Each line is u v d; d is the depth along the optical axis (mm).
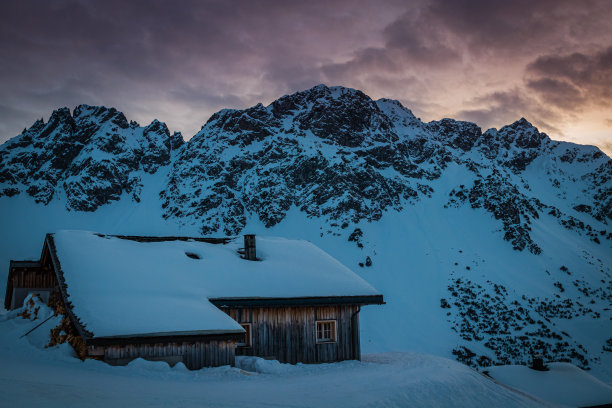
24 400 11719
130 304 21500
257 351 25297
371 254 178125
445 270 169000
